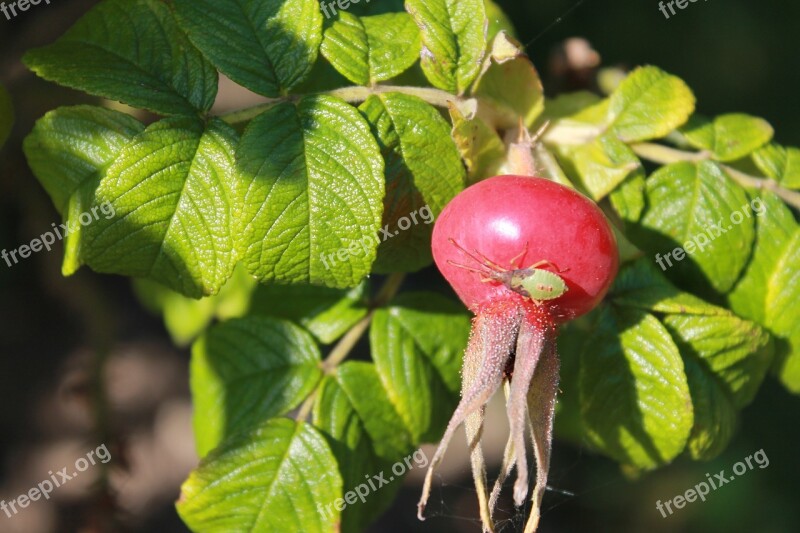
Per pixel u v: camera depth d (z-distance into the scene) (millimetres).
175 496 559
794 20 535
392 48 319
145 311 591
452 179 316
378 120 314
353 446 336
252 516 328
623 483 526
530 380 299
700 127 343
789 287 338
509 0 507
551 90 395
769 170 342
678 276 336
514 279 300
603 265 303
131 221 309
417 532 542
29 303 563
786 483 519
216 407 344
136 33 315
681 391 325
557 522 527
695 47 519
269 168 307
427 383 342
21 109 404
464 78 320
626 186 332
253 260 307
